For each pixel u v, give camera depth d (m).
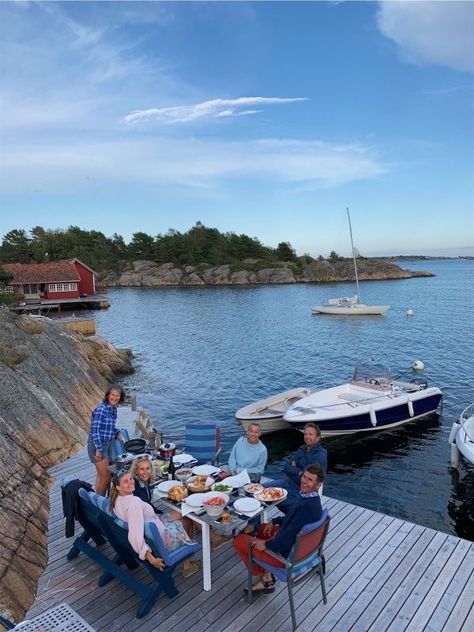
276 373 23.91
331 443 14.02
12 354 11.95
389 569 5.46
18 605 4.88
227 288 87.50
